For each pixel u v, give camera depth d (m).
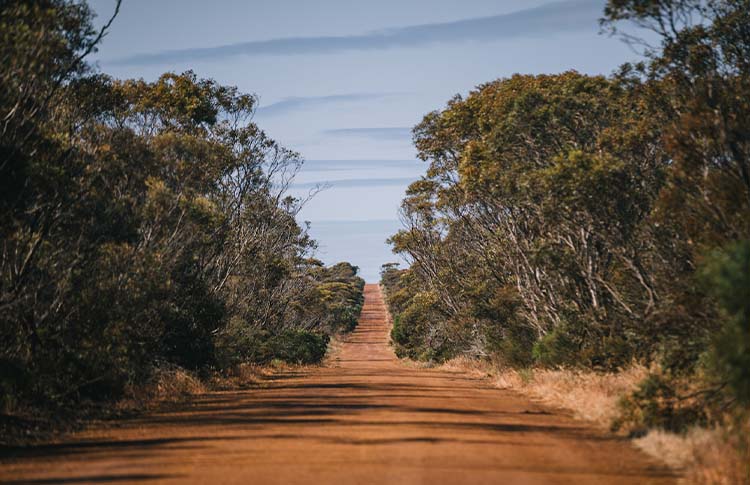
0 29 40.91
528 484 22.23
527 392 58.16
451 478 22.95
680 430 31.33
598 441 32.00
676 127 45.22
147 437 32.62
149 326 56.00
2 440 30.92
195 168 67.56
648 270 56.25
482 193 78.31
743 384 23.22
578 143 66.56
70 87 53.38
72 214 47.06
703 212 41.31
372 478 22.80
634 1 45.72
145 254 52.47
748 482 21.92
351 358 185.62
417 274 136.38
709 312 36.53
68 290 44.81
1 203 41.50
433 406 46.72
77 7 47.22
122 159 56.12
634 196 55.03
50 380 39.78
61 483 22.14
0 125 42.16
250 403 49.12
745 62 47.53
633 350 53.25
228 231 86.38
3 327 41.56
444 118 82.31
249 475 23.28
